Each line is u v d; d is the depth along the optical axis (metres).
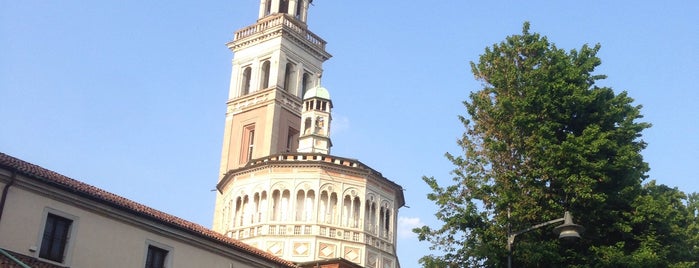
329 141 72.69
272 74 83.44
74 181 35.06
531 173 31.88
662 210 32.38
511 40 36.03
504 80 34.66
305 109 74.00
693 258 36.97
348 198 65.31
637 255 29.95
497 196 32.28
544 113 33.12
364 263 63.28
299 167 65.38
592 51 35.38
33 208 31.20
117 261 33.44
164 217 37.03
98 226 33.31
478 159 33.84
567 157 31.38
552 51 35.16
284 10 91.94
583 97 32.72
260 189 65.62
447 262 32.34
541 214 31.67
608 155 32.78
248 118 82.94
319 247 62.41
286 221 63.53
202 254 37.38
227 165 81.81
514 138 32.94
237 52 88.44
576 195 31.02
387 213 68.12
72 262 31.77
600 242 32.25
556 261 30.84
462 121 35.34
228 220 67.00
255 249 41.38
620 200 32.38
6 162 30.83
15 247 30.08
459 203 33.06
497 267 31.19
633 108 34.62
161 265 35.47
